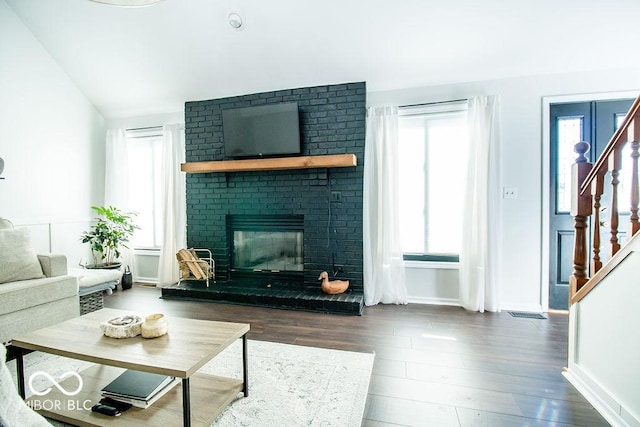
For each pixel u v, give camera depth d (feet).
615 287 5.01
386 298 10.88
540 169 9.87
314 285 11.48
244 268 12.58
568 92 9.62
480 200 10.00
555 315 9.63
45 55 11.88
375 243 11.07
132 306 10.67
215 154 12.43
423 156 11.15
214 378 5.74
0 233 7.89
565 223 9.87
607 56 9.02
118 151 13.94
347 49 9.87
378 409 5.24
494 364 6.72
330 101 11.15
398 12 8.64
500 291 10.25
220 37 10.07
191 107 12.69
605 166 5.73
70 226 12.89
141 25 10.07
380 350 7.38
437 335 8.21
